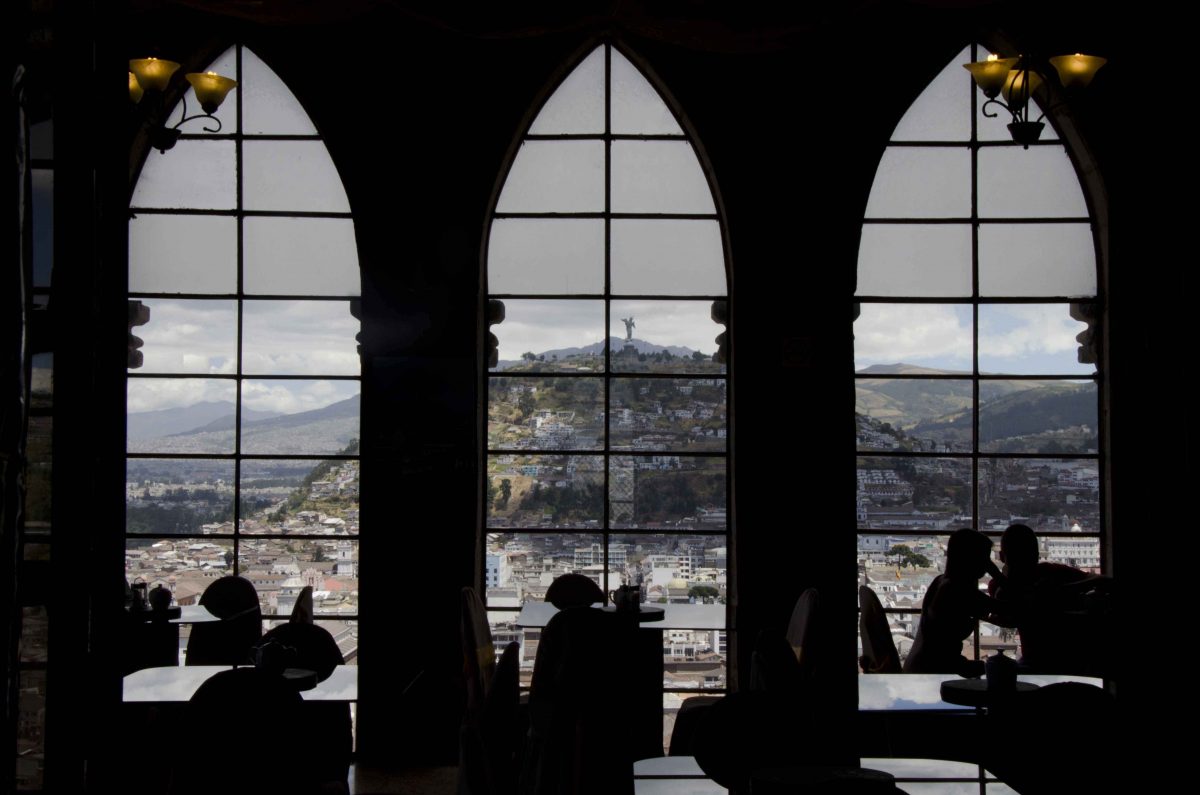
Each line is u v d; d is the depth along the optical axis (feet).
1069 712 11.27
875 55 22.31
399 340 22.06
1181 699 17.40
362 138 22.20
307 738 9.86
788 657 11.46
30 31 4.17
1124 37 21.93
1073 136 22.74
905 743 15.06
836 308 22.15
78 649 4.46
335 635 22.66
